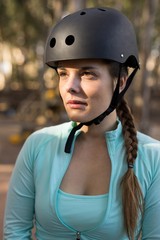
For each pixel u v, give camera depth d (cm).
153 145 136
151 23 1252
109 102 130
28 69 3078
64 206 131
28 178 142
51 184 134
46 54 136
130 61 138
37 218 138
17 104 2314
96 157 137
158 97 2561
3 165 774
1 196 502
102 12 133
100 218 129
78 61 125
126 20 137
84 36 125
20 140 1062
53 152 139
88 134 138
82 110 128
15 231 145
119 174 132
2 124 1538
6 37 2253
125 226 129
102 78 126
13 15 1898
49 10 1586
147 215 133
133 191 127
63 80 132
